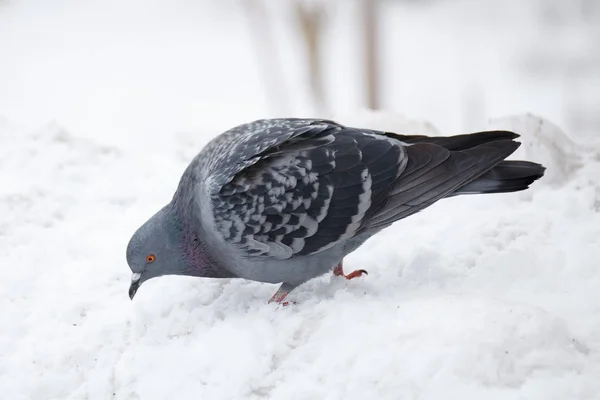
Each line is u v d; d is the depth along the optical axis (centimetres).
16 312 1009
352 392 790
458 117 3109
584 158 1295
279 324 897
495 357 780
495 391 761
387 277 1003
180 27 4081
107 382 889
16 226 1193
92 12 4266
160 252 986
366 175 952
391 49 3609
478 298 889
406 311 870
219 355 866
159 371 881
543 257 1031
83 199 1275
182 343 914
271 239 942
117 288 1055
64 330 975
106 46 3825
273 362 851
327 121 1009
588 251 1033
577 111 3002
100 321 982
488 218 1133
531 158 1232
